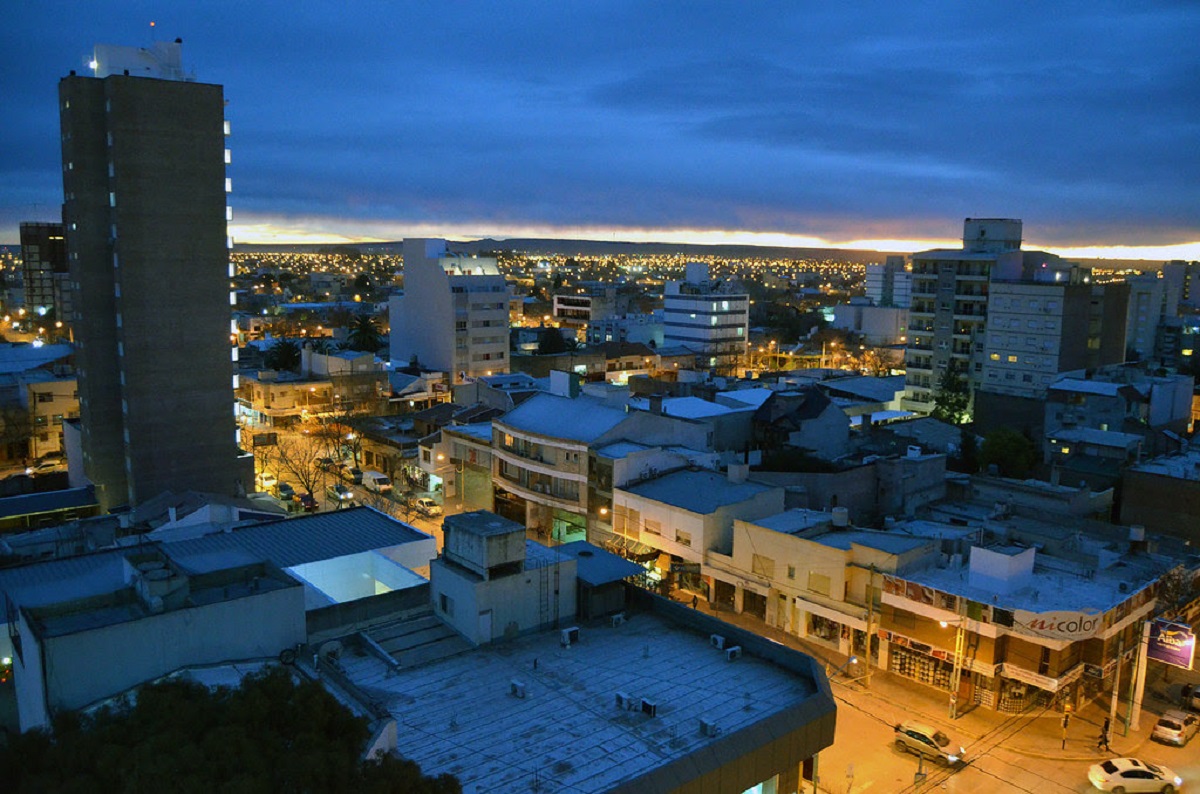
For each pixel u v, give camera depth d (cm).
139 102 6769
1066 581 4938
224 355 7419
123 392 7100
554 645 3800
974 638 4647
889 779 4031
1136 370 10212
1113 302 11738
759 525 5681
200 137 7062
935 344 12256
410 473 8756
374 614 3859
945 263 12106
